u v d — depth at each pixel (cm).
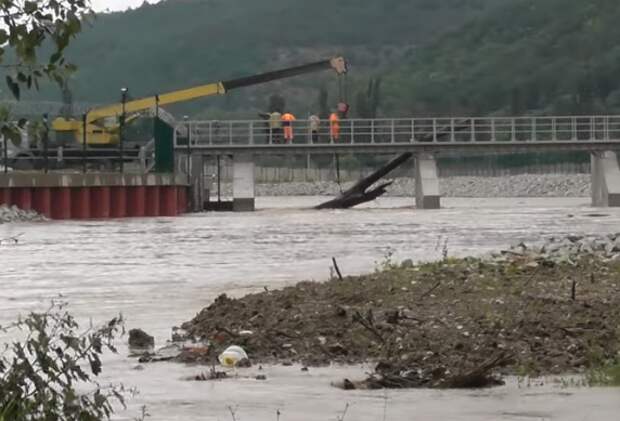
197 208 14500
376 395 2681
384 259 6650
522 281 4344
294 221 11625
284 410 2486
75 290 5269
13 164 14675
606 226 10306
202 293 5103
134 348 3391
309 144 14400
